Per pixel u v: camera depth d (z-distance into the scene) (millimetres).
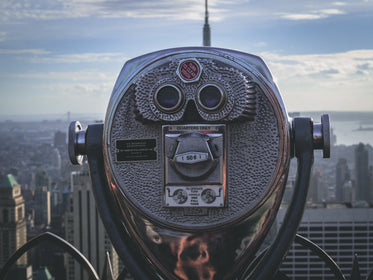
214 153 1685
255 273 1749
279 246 1741
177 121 1698
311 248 2273
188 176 1688
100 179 1855
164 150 1715
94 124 1888
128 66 1761
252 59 1707
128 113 1750
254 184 1694
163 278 1790
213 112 1674
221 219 1701
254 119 1691
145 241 1769
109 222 1821
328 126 1760
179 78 1694
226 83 1670
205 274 1745
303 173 1769
